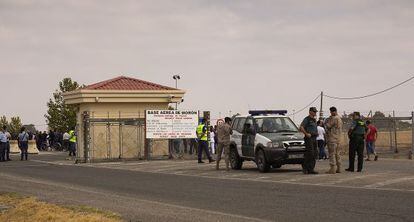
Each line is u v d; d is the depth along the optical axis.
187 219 11.88
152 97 39.09
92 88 38.09
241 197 15.48
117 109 38.69
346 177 19.97
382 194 15.05
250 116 25.33
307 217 11.86
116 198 15.80
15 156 44.81
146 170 27.08
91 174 24.98
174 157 36.91
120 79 40.19
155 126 36.34
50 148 57.50
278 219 11.73
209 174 23.67
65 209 13.39
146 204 14.39
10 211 13.70
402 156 33.22
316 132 21.91
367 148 29.58
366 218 11.48
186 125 36.91
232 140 26.09
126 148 37.84
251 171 24.62
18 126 73.50
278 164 23.34
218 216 12.25
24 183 20.67
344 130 37.06
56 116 64.88
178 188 18.31
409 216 11.55
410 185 17.11
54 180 22.03
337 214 12.09
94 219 11.88
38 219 12.32
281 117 25.09
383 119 34.88
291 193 15.94
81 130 38.25
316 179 19.69
